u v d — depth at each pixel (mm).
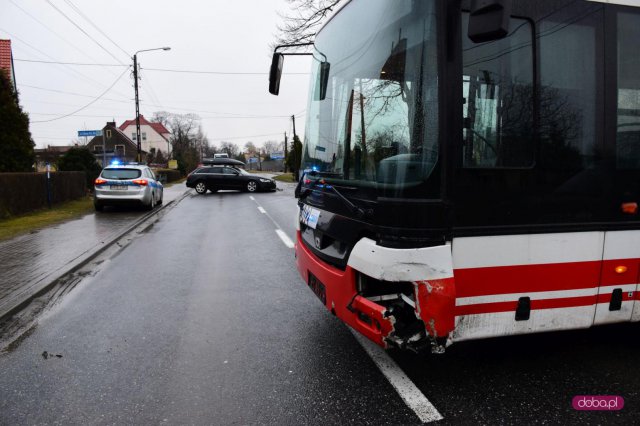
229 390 3105
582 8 2848
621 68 2949
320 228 3586
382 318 2666
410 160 2580
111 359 3660
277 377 3287
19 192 13578
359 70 3246
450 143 2570
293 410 2828
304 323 4449
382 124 2857
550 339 3848
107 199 14625
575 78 2840
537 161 2760
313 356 3646
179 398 3012
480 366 3379
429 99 2557
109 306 5102
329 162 3590
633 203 2988
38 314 4840
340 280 3066
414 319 2754
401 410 2797
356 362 3514
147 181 15164
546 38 2766
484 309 2760
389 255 2566
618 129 2943
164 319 4633
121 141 74000
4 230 10633
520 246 2764
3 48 26844
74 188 18438
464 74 2590
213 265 7188
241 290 5695
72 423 2727
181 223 12586
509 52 2695
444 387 3078
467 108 2607
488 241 2699
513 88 2705
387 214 2607
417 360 3510
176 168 55781
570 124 2834
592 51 2875
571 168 2840
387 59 2873
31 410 2879
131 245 9102
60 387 3189
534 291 2836
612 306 3018
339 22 3809
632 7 2965
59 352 3818
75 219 12812
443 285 2557
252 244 9117
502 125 2689
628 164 2975
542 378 3182
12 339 4125
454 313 2611
